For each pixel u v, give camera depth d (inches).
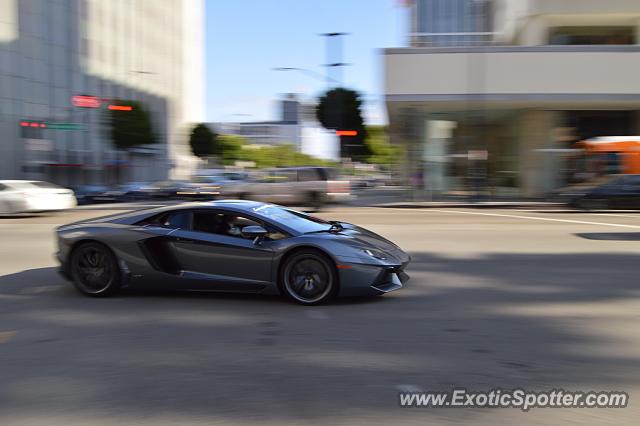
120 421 141.6
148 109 2474.2
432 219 711.7
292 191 888.3
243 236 264.5
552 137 1179.9
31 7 1812.3
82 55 2065.7
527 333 214.1
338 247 253.8
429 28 1238.3
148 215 278.1
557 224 633.6
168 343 203.9
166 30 2812.5
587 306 256.1
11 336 214.7
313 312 245.1
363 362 182.2
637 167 910.4
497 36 1366.9
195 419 142.3
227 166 3850.9
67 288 299.6
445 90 1102.4
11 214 784.9
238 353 192.1
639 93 1078.4
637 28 1187.3
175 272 268.4
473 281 312.8
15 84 1749.5
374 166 4461.1
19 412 147.8
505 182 1163.9
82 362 184.7
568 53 1082.7
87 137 2082.9
